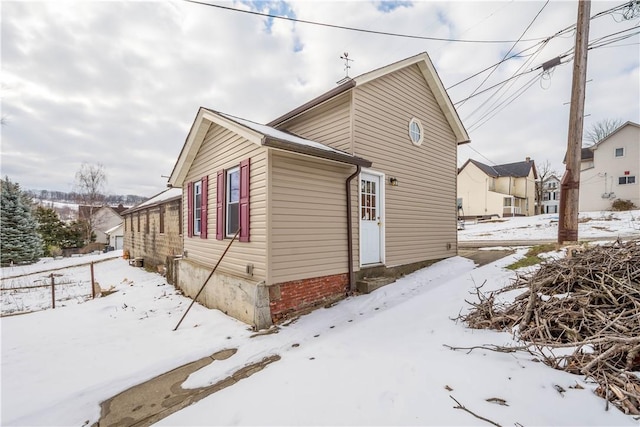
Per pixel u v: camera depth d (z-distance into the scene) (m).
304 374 2.93
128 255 16.92
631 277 3.07
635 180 22.48
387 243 6.90
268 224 4.74
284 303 4.92
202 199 7.23
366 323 4.23
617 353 2.38
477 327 3.51
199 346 4.09
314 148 4.83
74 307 6.95
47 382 3.25
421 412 2.14
